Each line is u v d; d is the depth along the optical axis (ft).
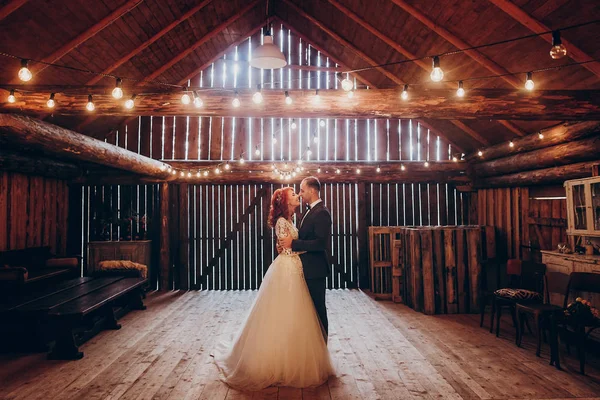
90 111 14.60
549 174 21.34
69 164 27.53
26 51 16.38
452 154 30.68
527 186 24.73
